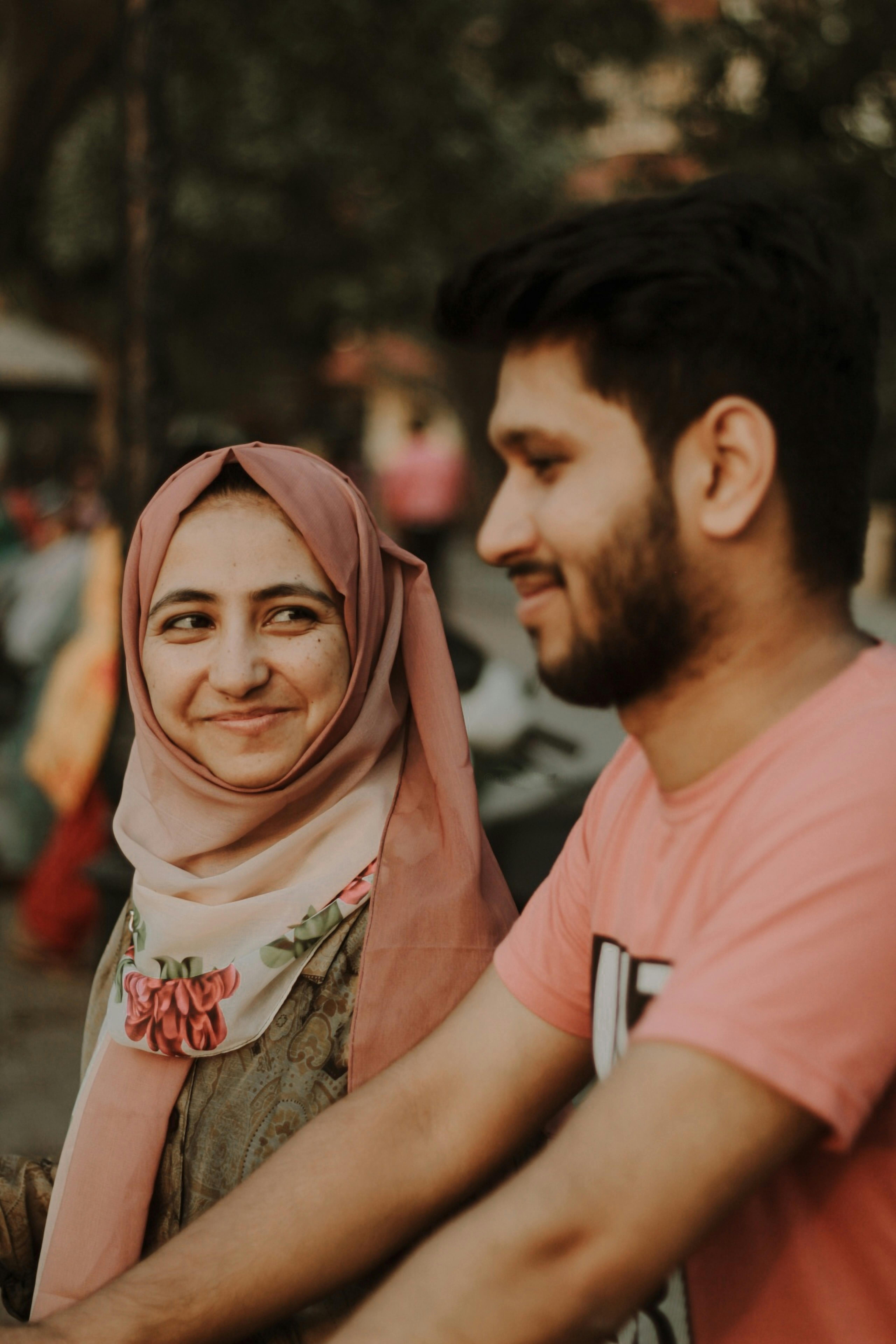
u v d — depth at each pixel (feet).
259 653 4.79
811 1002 2.99
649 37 26.89
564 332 3.28
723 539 3.21
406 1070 4.13
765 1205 3.31
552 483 3.34
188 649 4.87
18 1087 12.84
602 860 3.83
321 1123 4.07
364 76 31.50
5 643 19.61
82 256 47.91
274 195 46.24
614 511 3.24
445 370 60.44
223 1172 4.63
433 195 38.19
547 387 3.30
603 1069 3.70
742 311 3.14
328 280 51.57
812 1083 2.95
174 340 55.57
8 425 37.40
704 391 3.17
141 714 5.09
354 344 64.85
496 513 3.43
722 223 3.23
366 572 5.03
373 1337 3.10
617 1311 3.06
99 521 18.20
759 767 3.32
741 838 3.28
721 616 3.27
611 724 18.88
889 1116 3.21
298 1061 4.62
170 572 4.89
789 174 21.34
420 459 44.98
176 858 4.97
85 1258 4.69
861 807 3.10
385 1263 4.34
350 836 4.86
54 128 25.54
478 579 60.44
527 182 38.81
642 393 3.20
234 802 4.86
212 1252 3.93
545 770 13.05
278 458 5.03
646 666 3.30
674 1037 3.03
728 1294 3.36
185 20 29.43
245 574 4.79
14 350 37.63
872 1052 3.01
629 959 3.57
